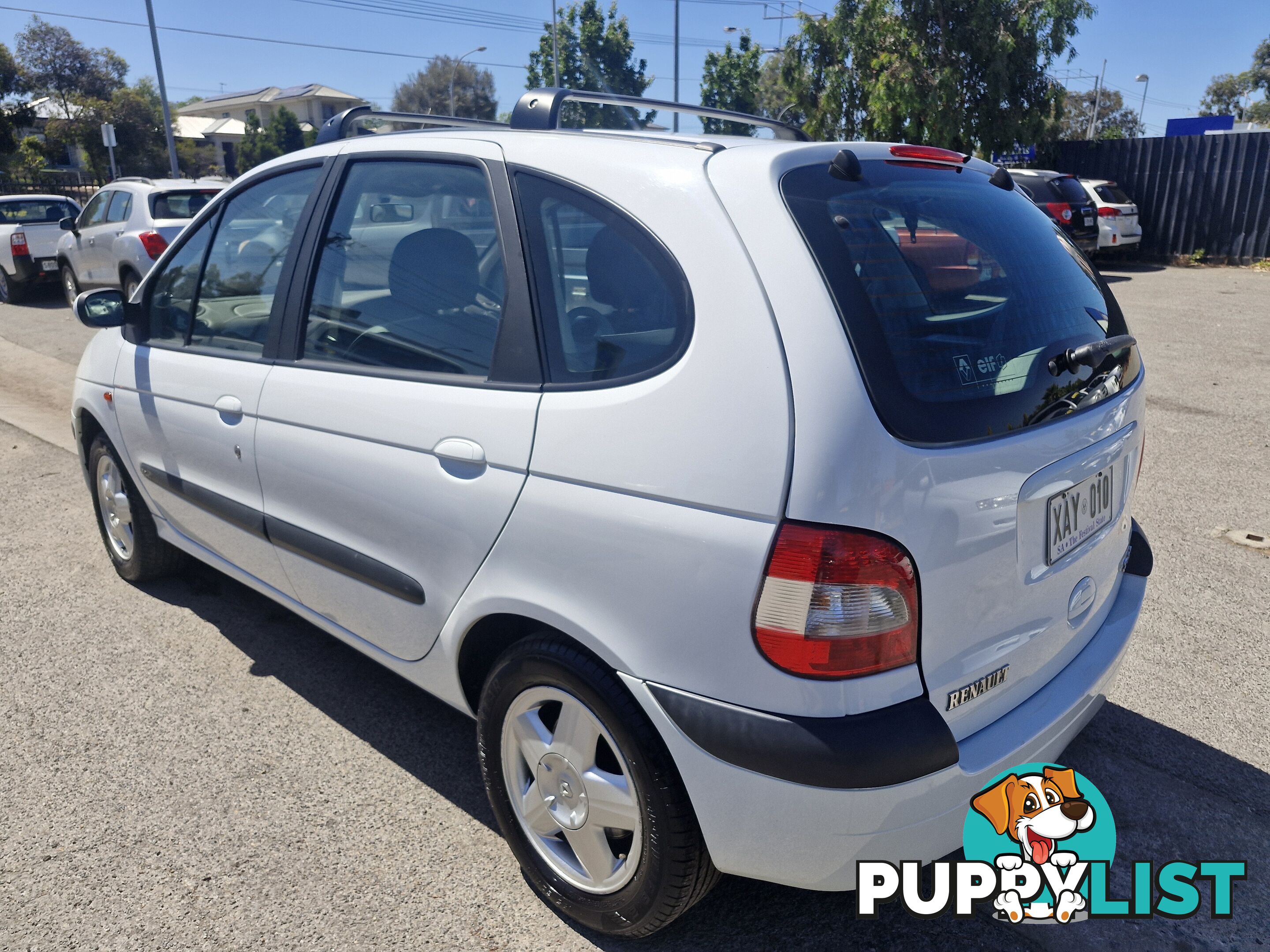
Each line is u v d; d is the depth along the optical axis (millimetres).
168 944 2230
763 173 1959
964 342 1982
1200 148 17438
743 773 1827
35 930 2270
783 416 1762
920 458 1787
